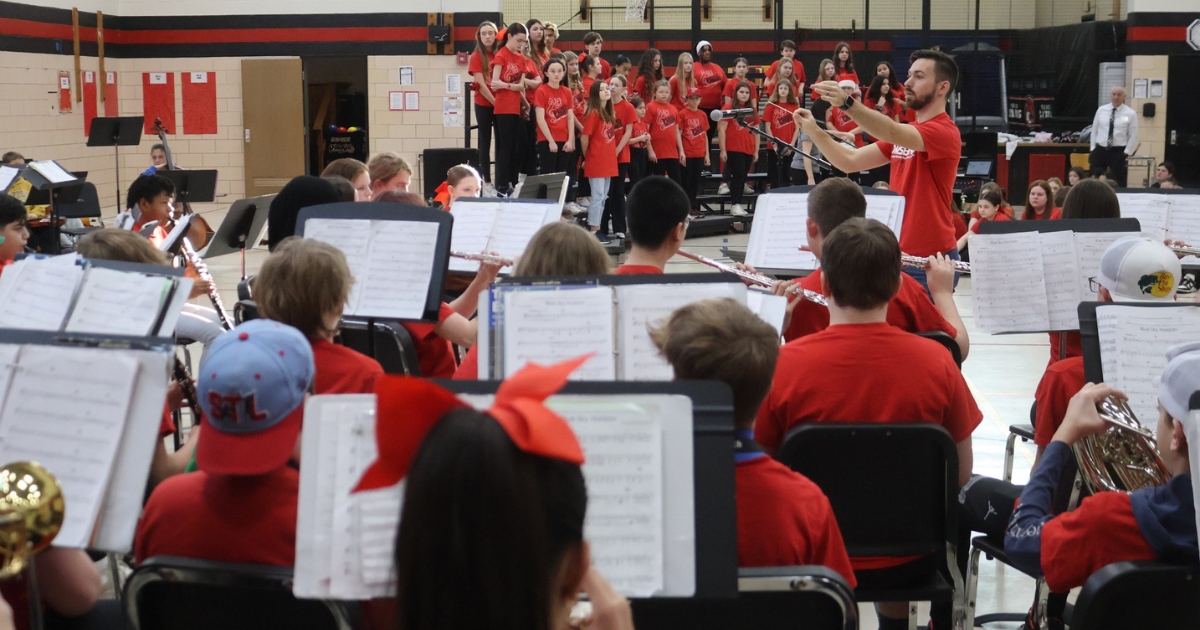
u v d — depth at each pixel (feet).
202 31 48.57
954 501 8.14
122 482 6.07
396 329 11.32
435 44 47.11
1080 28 51.34
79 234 30.09
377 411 3.13
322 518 5.24
